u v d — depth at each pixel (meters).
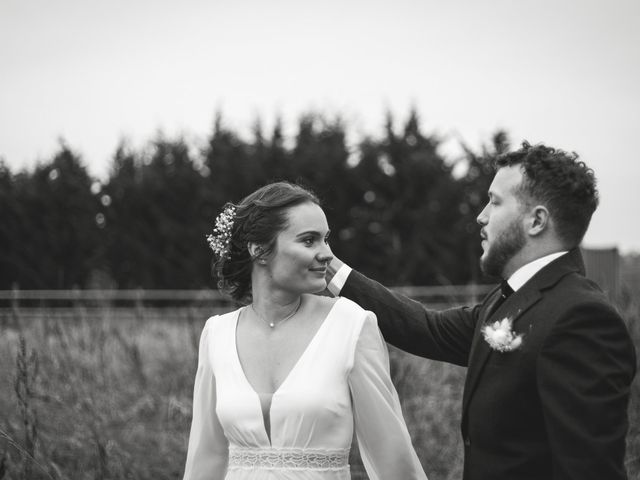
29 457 4.26
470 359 2.75
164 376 6.76
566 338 2.47
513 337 2.58
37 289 17.56
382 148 20.27
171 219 19.14
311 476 2.76
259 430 2.82
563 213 2.66
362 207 19.91
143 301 12.22
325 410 2.79
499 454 2.60
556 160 2.68
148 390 6.38
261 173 20.16
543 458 2.52
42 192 18.19
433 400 5.76
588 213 2.69
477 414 2.65
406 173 19.39
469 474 2.68
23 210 17.88
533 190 2.68
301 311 3.00
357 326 2.90
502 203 2.74
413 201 19.27
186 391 6.25
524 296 2.64
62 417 5.45
